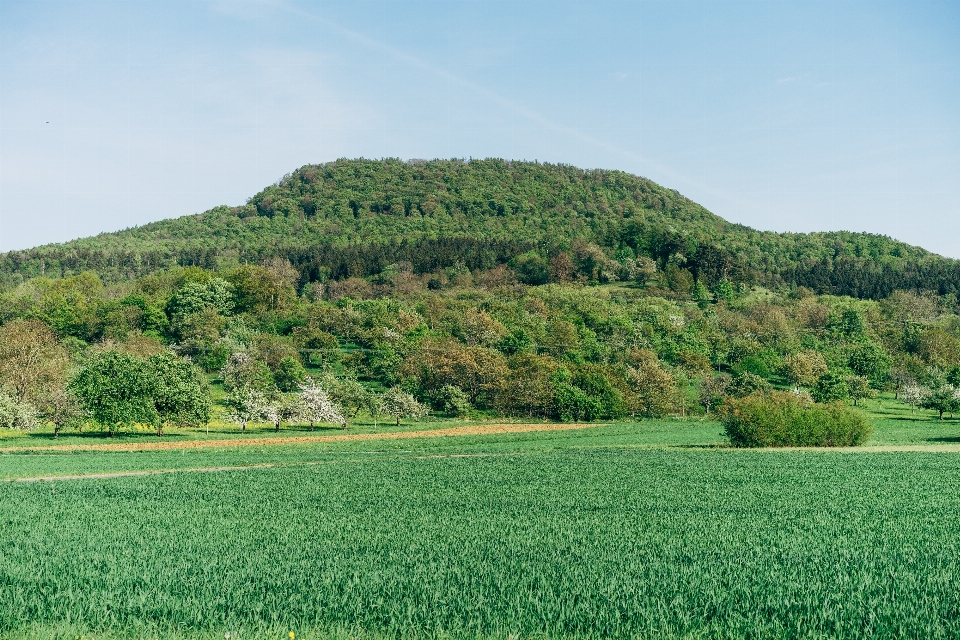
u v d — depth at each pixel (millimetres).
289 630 13828
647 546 22859
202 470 48750
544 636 13688
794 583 17344
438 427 97125
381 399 100250
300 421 93625
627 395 117438
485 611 14812
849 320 194375
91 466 50875
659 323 177625
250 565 19484
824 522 27922
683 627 14156
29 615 14828
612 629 13977
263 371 114312
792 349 162750
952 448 69000
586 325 174750
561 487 39531
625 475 45438
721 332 177625
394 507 32031
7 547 22531
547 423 106688
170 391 81750
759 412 72125
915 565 19984
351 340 153375
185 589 16719
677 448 70812
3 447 64062
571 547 22641
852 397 135125
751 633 13758
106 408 77250
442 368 119562
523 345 144875
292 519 28594
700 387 130625
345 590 16422
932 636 13719
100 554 21375
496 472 47219
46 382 86188
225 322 150625
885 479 43250
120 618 14617
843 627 14141
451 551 21875
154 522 27891
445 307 180500
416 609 14828
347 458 60469
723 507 32062
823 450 66375
